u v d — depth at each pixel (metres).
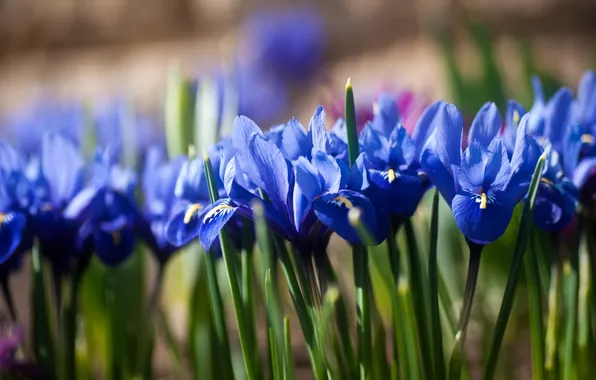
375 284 0.78
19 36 2.28
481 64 0.94
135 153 0.86
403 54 1.85
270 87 1.52
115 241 0.68
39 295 0.67
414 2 1.93
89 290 0.78
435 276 0.61
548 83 0.90
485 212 0.58
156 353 0.94
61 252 0.67
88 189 0.68
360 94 0.94
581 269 0.69
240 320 0.61
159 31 2.20
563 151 0.64
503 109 0.87
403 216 0.60
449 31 1.49
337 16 2.01
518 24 1.77
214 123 0.78
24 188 0.66
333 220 0.57
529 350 0.86
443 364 0.61
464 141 0.71
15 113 1.33
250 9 2.09
